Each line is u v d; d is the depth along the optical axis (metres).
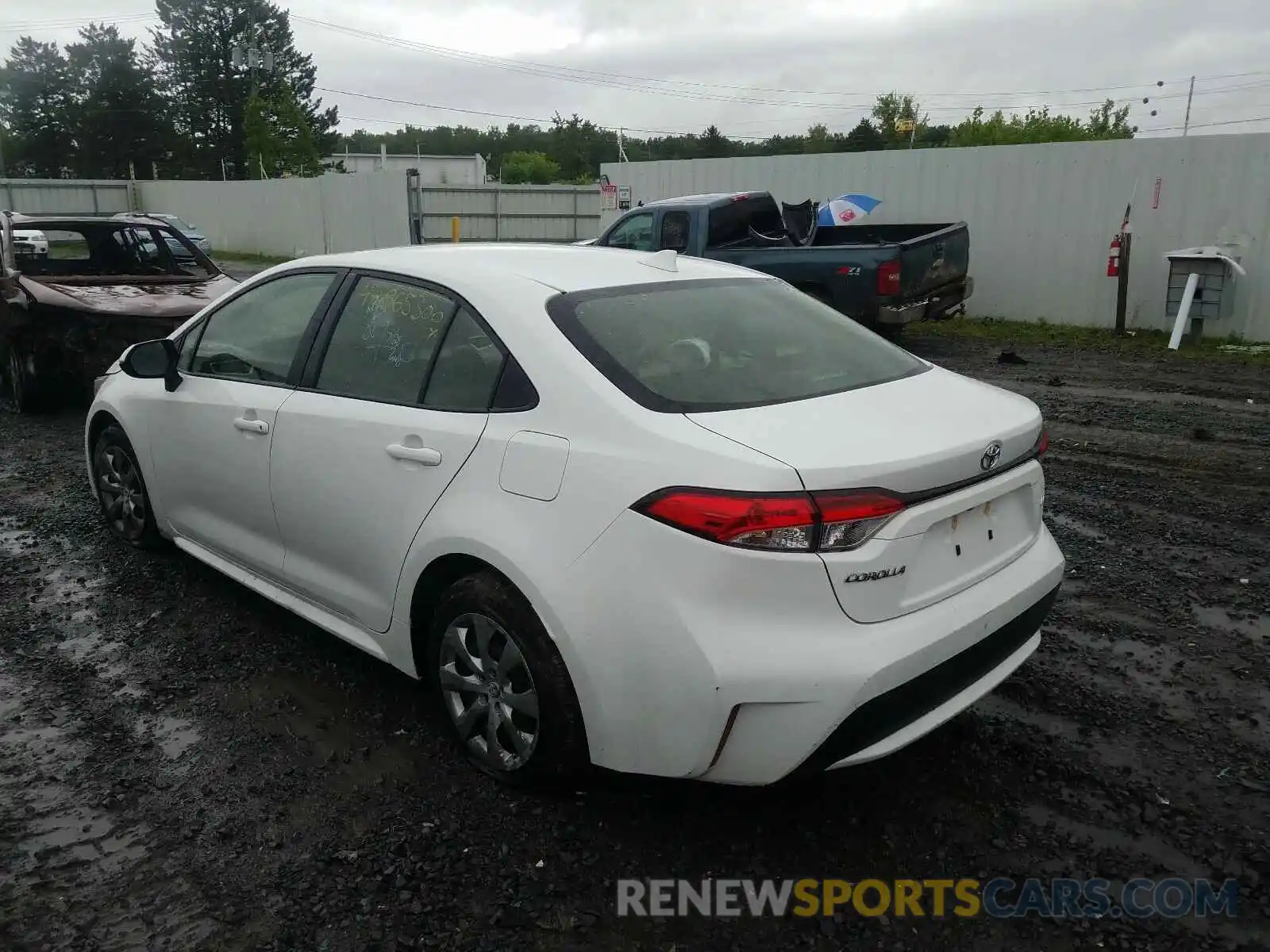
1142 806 3.19
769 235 12.85
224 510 4.38
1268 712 3.75
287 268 4.28
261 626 4.52
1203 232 12.63
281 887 2.83
